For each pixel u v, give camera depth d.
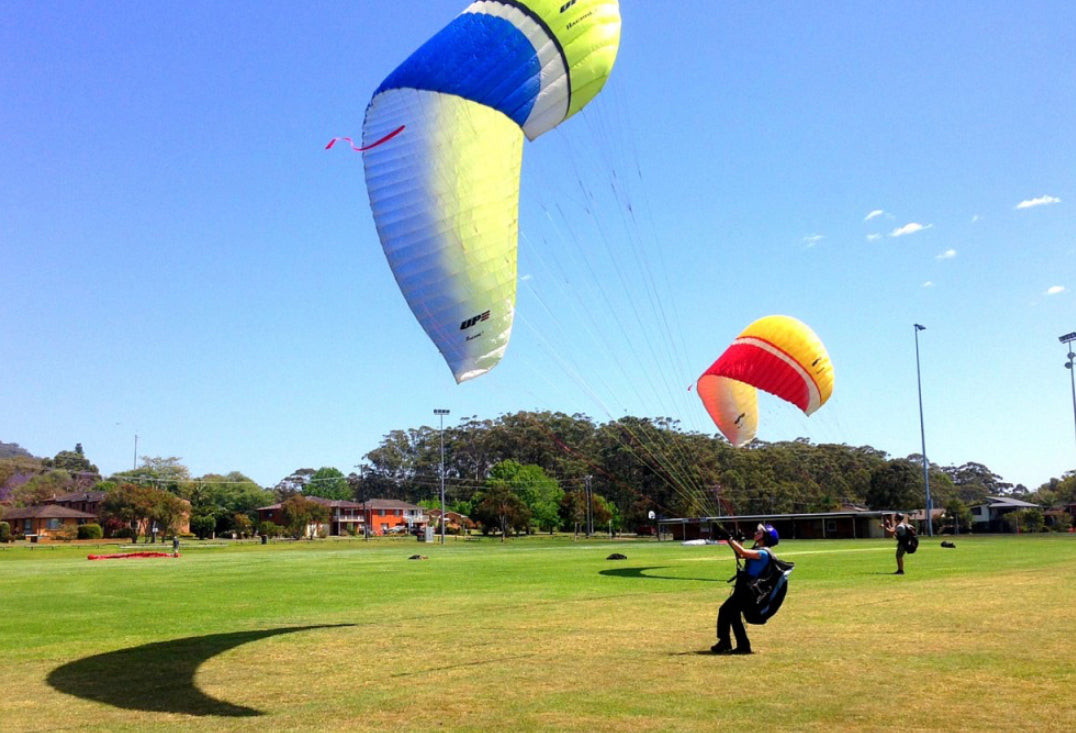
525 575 27.20
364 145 12.98
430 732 7.61
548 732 7.50
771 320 30.17
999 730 7.40
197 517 105.06
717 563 32.91
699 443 95.69
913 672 10.02
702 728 7.56
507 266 13.05
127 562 41.53
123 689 9.98
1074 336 72.19
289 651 12.42
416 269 12.53
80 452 171.50
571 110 14.33
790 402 30.19
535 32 13.32
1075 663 10.55
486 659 11.42
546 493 112.38
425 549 59.00
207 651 12.56
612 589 21.83
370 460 169.75
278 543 85.88
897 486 97.19
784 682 9.52
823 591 20.41
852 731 7.41
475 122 12.81
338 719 8.21
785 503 95.75
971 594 19.27
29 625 15.86
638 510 102.31
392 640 13.28
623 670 10.42
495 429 143.62
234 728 7.98
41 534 109.50
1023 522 98.19
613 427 98.94
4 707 9.14
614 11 14.37
